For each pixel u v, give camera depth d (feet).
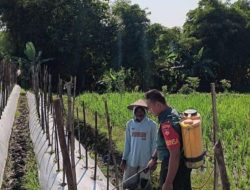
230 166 27.68
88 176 27.07
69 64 125.18
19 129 49.98
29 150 39.47
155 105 16.49
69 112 22.09
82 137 42.57
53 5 121.29
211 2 134.51
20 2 120.67
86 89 131.13
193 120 15.81
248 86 141.18
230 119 41.68
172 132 15.78
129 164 24.58
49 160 30.81
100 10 127.34
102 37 127.44
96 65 131.03
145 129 23.94
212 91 17.46
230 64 134.41
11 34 124.98
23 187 29.32
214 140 17.44
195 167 15.84
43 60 111.75
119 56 127.54
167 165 16.70
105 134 40.14
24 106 69.62
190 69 126.11
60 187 25.27
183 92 99.45
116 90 97.25
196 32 132.67
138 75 128.57
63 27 123.13
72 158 21.34
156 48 130.82
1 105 45.83
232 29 130.62
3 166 32.68
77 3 124.06
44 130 39.42
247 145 31.91
